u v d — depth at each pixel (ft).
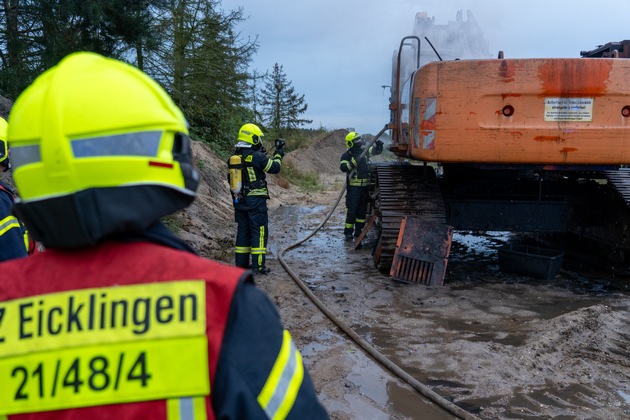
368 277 23.52
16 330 3.61
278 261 27.09
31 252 10.58
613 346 15.57
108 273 3.67
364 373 13.82
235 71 65.16
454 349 15.23
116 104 3.65
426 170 24.72
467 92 20.03
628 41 22.75
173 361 3.44
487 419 11.57
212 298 3.58
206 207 39.50
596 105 19.83
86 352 3.48
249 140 23.12
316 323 17.66
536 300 20.15
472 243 32.32
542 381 13.39
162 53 51.96
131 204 3.61
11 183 20.92
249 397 3.41
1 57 35.73
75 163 3.48
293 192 66.03
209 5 61.93
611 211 24.12
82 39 35.35
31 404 3.45
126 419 3.38
